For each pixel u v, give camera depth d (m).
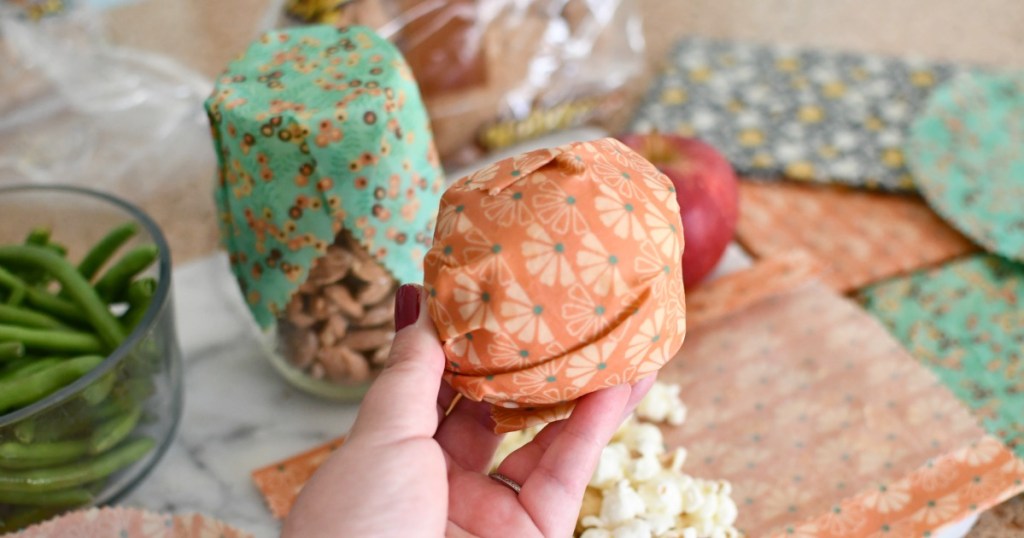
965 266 0.54
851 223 0.58
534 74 0.62
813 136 0.64
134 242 0.48
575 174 0.32
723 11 0.81
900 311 0.52
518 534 0.36
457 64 0.59
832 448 0.44
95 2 0.78
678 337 0.33
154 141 0.65
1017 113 0.63
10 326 0.41
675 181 0.49
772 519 0.42
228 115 0.39
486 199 0.32
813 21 0.79
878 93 0.67
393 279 0.42
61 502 0.41
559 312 0.31
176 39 0.77
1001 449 0.44
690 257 0.50
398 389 0.34
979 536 0.43
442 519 0.34
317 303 0.43
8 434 0.39
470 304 0.31
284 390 0.49
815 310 0.51
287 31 0.43
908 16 0.79
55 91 0.66
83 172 0.63
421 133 0.41
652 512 0.40
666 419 0.46
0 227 0.51
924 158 0.60
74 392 0.39
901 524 0.41
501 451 0.42
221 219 0.44
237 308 0.53
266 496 0.44
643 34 0.78
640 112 0.67
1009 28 0.75
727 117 0.66
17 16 0.66
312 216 0.40
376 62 0.41
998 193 0.57
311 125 0.38
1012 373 0.49
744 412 0.46
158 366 0.43
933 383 0.47
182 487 0.45
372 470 0.33
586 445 0.35
